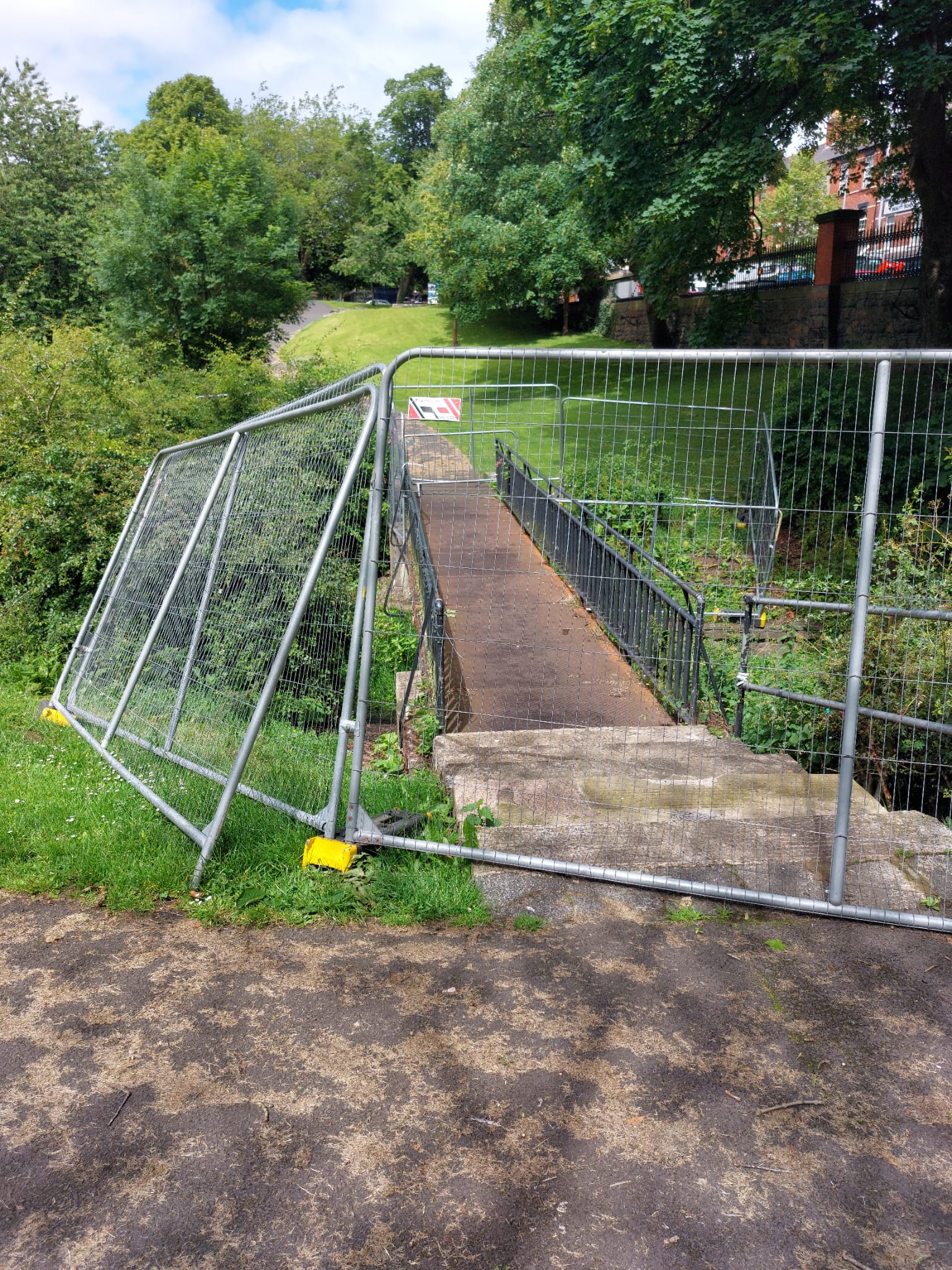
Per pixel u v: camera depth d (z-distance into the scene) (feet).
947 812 18.28
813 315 71.77
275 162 233.35
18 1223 6.98
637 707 21.98
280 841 13.23
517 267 106.22
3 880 12.52
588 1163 7.61
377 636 25.27
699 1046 9.14
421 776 17.17
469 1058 8.95
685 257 52.65
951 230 47.42
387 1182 7.41
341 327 150.71
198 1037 9.26
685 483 24.18
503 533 31.17
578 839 13.35
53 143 96.43
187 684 15.98
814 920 11.59
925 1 38.01
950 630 16.81
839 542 18.63
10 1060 8.91
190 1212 7.09
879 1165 7.63
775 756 17.33
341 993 10.03
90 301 89.04
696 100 43.50
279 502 14.42
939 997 10.02
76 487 29.71
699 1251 6.73
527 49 53.52
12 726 20.74
